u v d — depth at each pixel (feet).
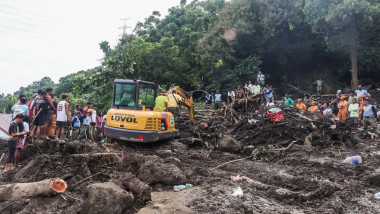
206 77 88.43
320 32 85.20
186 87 87.92
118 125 29.45
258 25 89.71
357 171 23.62
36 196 16.57
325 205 16.30
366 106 42.47
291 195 17.54
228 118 52.90
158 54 77.97
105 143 31.19
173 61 81.87
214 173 22.49
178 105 35.70
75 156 21.44
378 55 84.28
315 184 18.97
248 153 30.94
